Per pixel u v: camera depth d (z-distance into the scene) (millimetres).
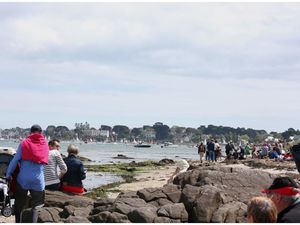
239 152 48406
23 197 10273
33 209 10266
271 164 38906
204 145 47188
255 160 42031
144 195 11797
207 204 10992
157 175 38219
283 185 6051
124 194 12156
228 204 11281
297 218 5770
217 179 12984
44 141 10430
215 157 47562
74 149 13500
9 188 10648
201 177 13234
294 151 8539
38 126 10383
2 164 12883
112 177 37656
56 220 11016
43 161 10242
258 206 5625
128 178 35531
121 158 88125
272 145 52375
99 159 82875
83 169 13281
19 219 10430
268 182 13133
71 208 11555
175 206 10938
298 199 6016
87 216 11203
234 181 12953
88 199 12461
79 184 13211
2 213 12906
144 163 56719
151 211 10758
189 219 10961
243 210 11000
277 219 5887
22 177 10148
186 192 11461
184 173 13812
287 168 35562
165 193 11875
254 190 12727
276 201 6043
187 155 129375
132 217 10570
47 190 12688
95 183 32094
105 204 11750
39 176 10234
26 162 10188
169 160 59438
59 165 12742
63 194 12617
